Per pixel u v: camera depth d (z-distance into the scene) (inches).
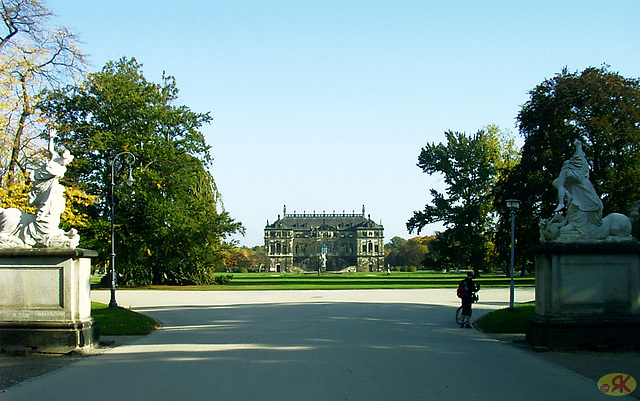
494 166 2625.5
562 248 568.4
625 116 1515.7
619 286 576.4
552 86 1659.7
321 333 723.4
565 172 594.2
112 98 1951.3
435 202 2780.5
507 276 3309.5
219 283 2596.0
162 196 2100.1
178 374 452.1
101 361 516.1
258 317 962.1
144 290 1961.1
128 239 1982.0
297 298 1503.4
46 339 556.7
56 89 1289.4
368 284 2475.4
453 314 1021.8
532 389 398.9
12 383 428.1
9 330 556.7
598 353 551.5
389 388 399.2
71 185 1632.6
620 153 1541.6
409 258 7490.2
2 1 1171.3
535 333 577.6
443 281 2851.9
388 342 637.3
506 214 1812.3
